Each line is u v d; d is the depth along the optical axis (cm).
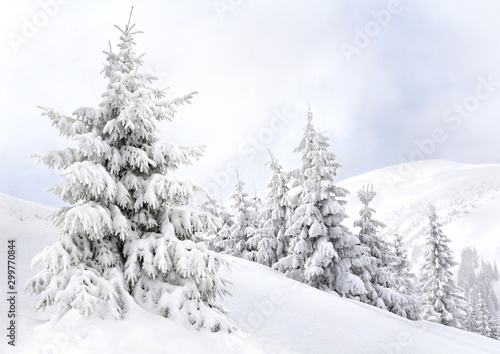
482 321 4703
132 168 793
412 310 2231
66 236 670
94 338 593
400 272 3081
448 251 3111
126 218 766
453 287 3064
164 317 679
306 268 1986
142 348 582
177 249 718
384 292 2152
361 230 2542
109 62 816
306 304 1427
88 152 698
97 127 788
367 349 1079
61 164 700
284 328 1168
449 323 2977
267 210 2630
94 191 664
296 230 2100
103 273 691
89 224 629
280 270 2172
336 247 2047
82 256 678
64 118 735
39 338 641
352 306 1553
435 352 1129
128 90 798
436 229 3161
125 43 820
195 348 620
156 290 720
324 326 1224
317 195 2064
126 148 768
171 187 724
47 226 2022
